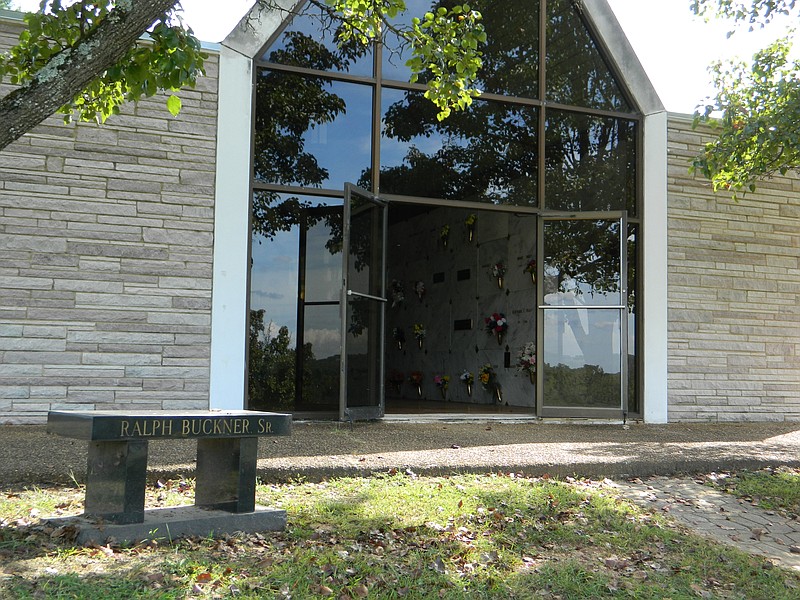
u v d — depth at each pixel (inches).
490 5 397.4
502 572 170.1
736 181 382.3
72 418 163.8
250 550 166.4
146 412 172.7
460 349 570.6
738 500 244.5
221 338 340.5
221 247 343.3
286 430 181.5
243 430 175.0
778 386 423.8
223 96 347.9
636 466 262.5
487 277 539.5
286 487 220.4
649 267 405.4
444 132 386.6
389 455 257.9
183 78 198.5
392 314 676.7
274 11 356.2
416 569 163.8
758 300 422.9
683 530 213.5
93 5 196.9
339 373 357.1
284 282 357.7
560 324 390.0
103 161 330.0
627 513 220.4
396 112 379.2
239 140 349.4
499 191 391.9
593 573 173.5
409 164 378.6
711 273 415.5
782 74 376.5
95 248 327.3
